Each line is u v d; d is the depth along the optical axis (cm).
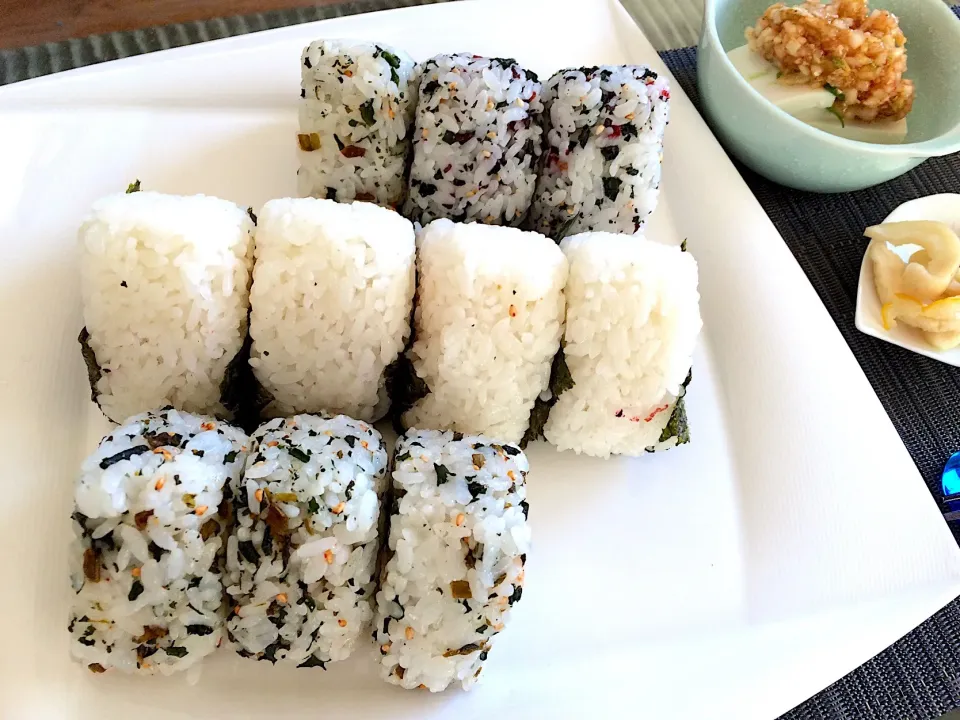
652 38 40
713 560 28
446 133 28
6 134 29
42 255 28
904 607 27
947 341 32
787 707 25
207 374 25
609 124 30
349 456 23
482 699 24
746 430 30
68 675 22
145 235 24
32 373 26
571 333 27
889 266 33
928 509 28
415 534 22
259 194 32
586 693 25
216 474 22
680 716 25
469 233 26
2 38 33
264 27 36
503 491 23
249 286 25
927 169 38
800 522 28
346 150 29
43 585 23
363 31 34
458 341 26
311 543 21
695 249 33
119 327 24
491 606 22
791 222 36
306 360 26
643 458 30
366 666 24
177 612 21
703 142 35
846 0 35
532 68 36
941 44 36
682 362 27
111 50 33
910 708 26
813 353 31
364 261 25
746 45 37
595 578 27
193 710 23
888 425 30
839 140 32
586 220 31
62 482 25
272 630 22
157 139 31
